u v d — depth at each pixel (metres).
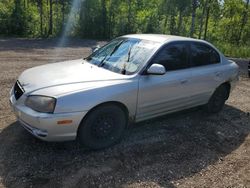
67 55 14.12
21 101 4.13
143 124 5.43
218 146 4.90
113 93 4.23
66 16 28.09
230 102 7.32
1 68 9.70
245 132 5.56
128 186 3.66
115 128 4.48
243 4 37.38
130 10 31.23
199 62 5.63
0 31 24.88
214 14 38.34
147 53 4.85
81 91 4.00
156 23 31.44
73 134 4.02
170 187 3.72
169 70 5.05
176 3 27.61
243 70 13.12
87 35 28.25
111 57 5.08
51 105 3.84
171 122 5.65
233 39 38.56
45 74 4.51
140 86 4.55
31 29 26.38
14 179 3.63
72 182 3.64
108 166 4.02
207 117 6.09
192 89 5.43
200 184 3.82
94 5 28.42
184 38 5.50
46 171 3.81
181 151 4.60
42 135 3.93
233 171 4.19
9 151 4.21
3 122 5.13
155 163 4.21
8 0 27.47
